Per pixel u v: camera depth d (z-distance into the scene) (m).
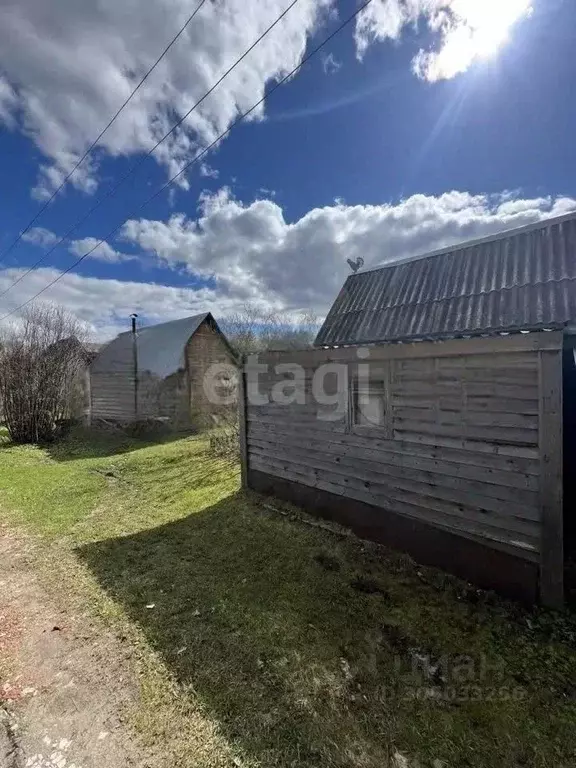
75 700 2.22
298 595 3.29
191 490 6.30
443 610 3.04
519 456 3.07
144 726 2.04
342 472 4.61
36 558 4.07
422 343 3.68
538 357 2.94
